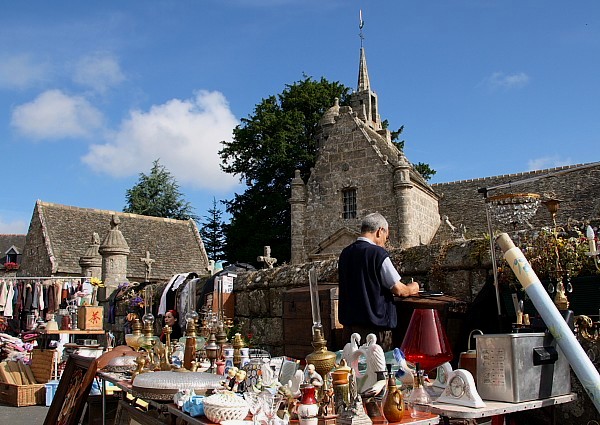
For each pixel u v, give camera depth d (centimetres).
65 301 1702
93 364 520
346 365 334
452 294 553
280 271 810
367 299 439
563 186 2202
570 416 397
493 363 320
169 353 528
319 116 3884
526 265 339
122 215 3238
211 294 901
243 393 356
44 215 2941
